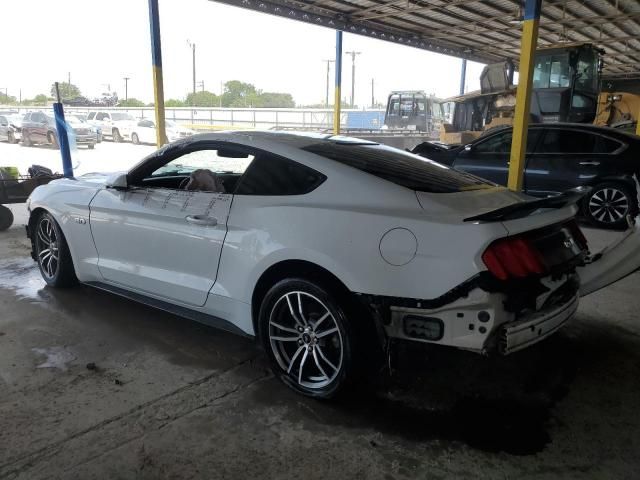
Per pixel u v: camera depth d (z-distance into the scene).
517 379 3.04
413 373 3.10
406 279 2.42
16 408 2.63
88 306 4.04
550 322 2.59
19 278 4.71
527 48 7.51
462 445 2.41
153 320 3.80
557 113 10.91
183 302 3.29
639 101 13.22
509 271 2.33
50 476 2.15
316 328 2.71
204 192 3.20
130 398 2.75
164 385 2.90
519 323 2.42
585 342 3.56
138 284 3.55
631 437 2.49
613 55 21.22
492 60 20.98
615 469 2.25
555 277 2.69
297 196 2.82
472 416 2.65
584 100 11.34
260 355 3.29
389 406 2.73
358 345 2.56
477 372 3.12
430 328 2.43
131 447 2.35
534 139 7.75
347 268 2.52
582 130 7.44
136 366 3.11
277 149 3.01
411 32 15.74
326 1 11.78
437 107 22.61
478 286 2.31
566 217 2.82
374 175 2.79
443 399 2.81
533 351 3.41
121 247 3.62
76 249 4.00
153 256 3.41
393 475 2.20
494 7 12.84
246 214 2.91
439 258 2.36
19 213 7.97
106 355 3.24
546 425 2.59
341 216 2.60
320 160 2.88
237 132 3.33
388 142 16.94
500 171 7.94
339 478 2.18
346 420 2.60
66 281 4.31
